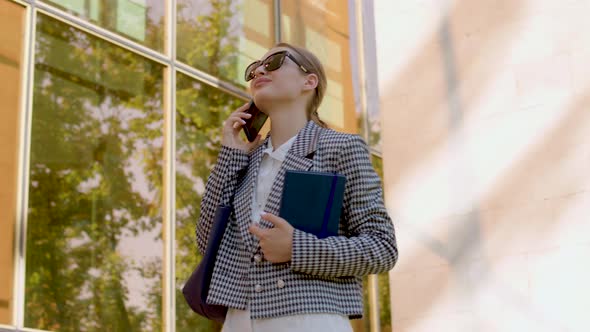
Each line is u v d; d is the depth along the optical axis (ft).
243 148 8.27
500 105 21.67
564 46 21.21
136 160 18.75
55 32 17.89
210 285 7.52
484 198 21.27
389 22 23.68
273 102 8.32
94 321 16.92
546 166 20.75
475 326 20.53
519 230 20.65
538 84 21.31
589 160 20.27
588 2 21.18
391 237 7.55
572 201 20.20
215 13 21.84
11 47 16.97
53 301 16.34
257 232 7.14
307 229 7.29
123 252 17.87
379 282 24.72
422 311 21.29
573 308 19.61
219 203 8.06
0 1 16.98
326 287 7.30
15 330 15.58
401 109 22.93
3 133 16.44
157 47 20.10
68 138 17.51
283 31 23.57
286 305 7.17
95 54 18.62
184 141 20.01
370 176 7.76
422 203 22.03
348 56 25.50
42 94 17.28
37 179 16.72
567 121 20.76
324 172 7.50
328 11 25.27
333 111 24.35
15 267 15.93
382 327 24.30
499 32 22.11
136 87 19.30
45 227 16.60
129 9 19.67
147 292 18.11
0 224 15.98
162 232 18.81
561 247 20.07
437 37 22.91
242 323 7.38
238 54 22.12
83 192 17.47
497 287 20.53
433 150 22.24
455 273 21.12
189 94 20.51
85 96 18.11
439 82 22.61
